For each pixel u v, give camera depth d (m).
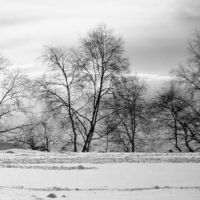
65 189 15.41
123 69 49.97
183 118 50.88
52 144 52.03
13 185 16.58
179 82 50.12
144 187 16.48
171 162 26.14
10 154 32.09
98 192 14.73
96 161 26.59
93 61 49.97
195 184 17.45
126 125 53.06
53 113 49.50
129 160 27.27
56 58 50.09
